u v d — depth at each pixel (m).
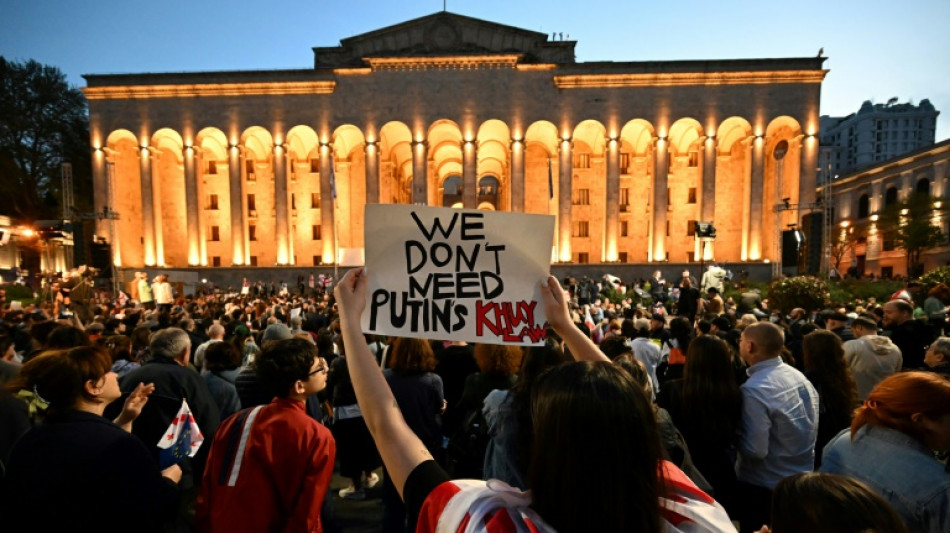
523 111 41.06
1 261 43.44
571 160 40.94
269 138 44.00
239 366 5.55
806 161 39.41
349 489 6.14
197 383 4.42
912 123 118.38
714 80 39.94
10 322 10.25
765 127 39.59
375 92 41.09
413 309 2.11
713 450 3.57
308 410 4.85
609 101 40.72
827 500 1.37
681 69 40.12
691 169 45.00
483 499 1.09
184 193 45.53
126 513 2.39
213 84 40.50
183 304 17.95
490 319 2.12
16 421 3.56
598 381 1.10
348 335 1.83
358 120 41.06
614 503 1.01
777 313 13.23
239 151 40.91
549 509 1.06
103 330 8.73
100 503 2.36
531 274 2.15
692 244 44.75
